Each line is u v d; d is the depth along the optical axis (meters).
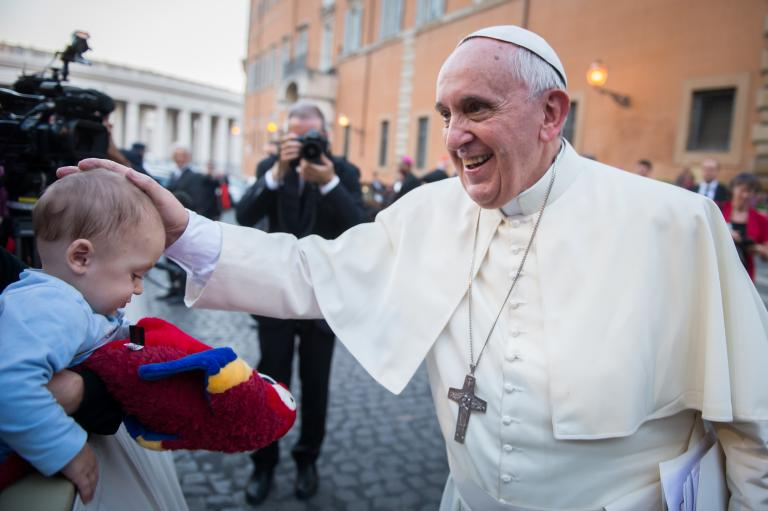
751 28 8.52
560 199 1.19
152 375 0.87
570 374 1.04
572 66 11.40
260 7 33.53
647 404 1.03
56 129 1.74
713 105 9.27
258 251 1.27
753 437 1.03
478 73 1.02
